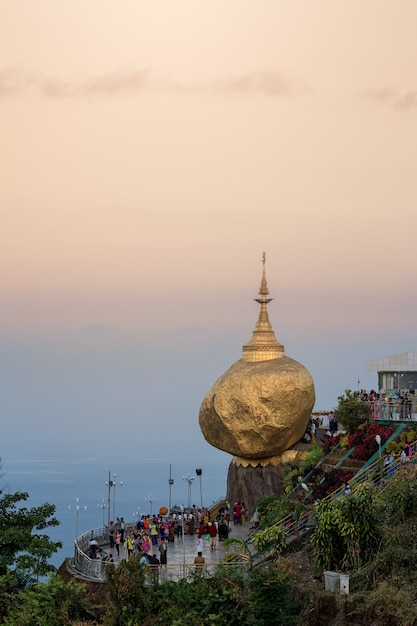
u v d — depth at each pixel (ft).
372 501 215.10
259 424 277.64
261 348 290.56
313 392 283.79
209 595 201.87
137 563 213.05
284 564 215.72
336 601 193.47
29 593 217.56
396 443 262.67
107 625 204.23
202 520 275.18
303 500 257.34
